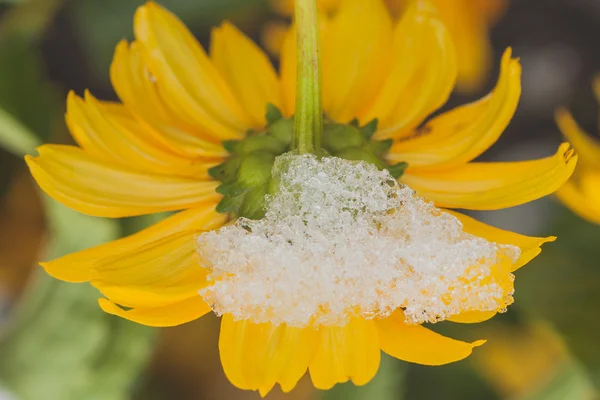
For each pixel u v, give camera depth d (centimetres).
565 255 39
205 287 28
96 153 30
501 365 42
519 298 38
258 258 28
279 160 29
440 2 41
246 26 46
